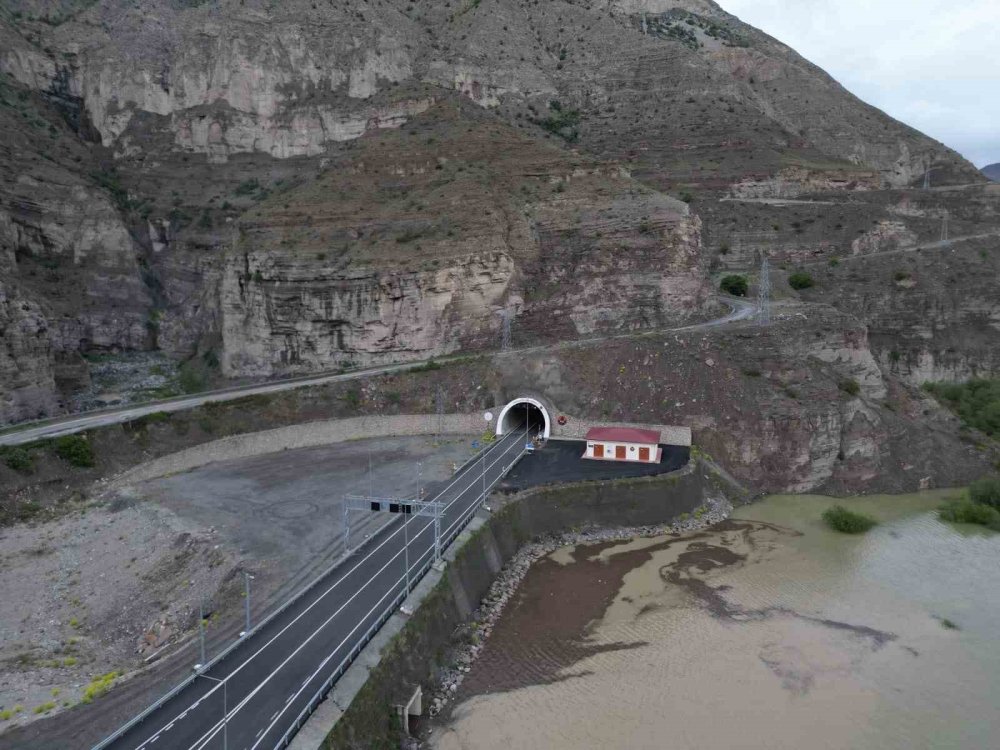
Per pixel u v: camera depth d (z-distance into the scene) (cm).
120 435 5825
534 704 3356
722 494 5900
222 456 6062
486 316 7831
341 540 4362
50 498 5172
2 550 4559
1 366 6562
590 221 8500
